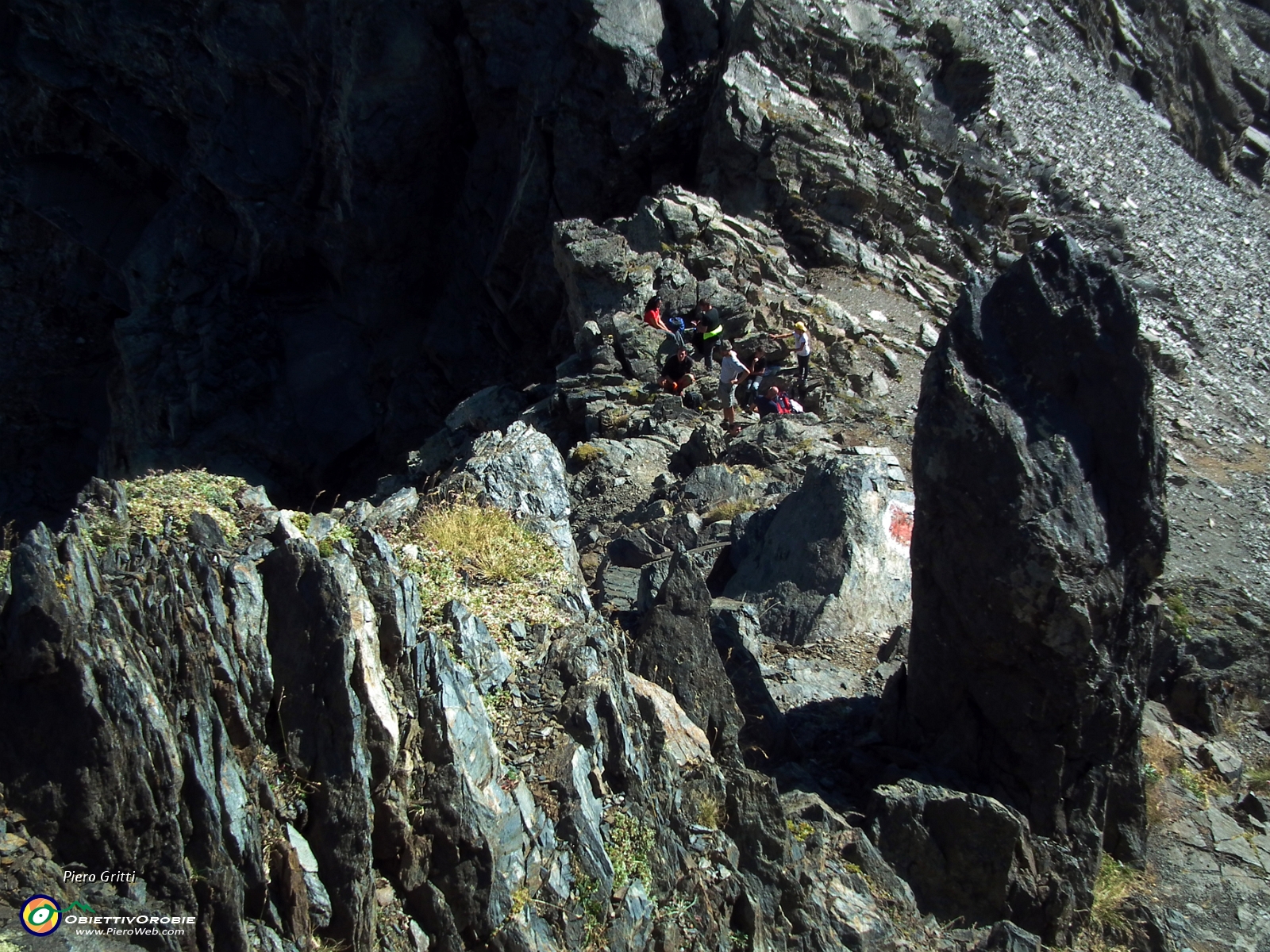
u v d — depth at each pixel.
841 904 8.19
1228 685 14.62
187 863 5.80
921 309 26.45
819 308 24.11
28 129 34.00
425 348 31.70
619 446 18.41
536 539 9.77
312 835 6.28
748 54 27.50
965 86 31.16
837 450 17.36
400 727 6.64
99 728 5.66
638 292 22.34
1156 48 42.03
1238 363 30.47
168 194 34.91
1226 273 34.28
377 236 31.44
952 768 10.07
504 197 30.66
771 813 7.97
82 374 36.88
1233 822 11.75
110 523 7.51
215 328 32.47
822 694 11.62
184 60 31.67
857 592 12.83
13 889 5.44
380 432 32.22
